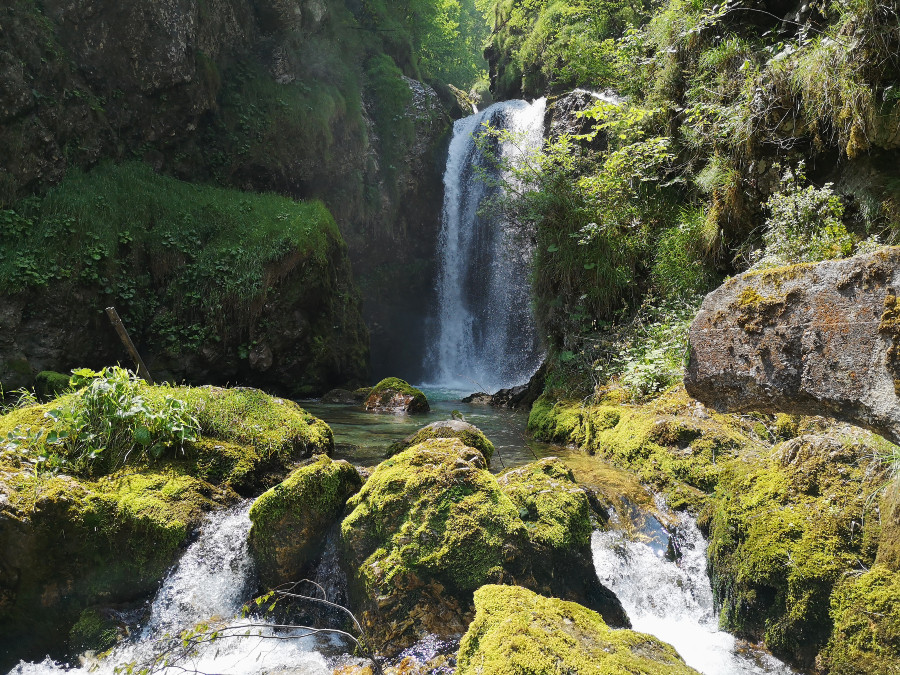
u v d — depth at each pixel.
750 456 3.56
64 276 9.01
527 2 17.28
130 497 3.37
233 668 2.74
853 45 4.45
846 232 4.62
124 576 3.20
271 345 10.84
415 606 2.73
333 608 3.09
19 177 9.23
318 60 15.08
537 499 3.17
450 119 18.75
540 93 17.67
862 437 2.89
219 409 4.44
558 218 7.75
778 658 2.69
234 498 3.76
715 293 1.95
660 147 6.98
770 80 5.27
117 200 10.27
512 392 10.11
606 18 12.32
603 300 7.36
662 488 3.97
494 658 1.91
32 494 3.10
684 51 7.18
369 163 15.91
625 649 2.02
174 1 11.42
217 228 11.05
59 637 3.06
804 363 1.64
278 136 13.65
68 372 9.05
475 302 16.06
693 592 3.30
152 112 11.50
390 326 16.77
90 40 10.55
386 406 9.10
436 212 17.34
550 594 2.84
